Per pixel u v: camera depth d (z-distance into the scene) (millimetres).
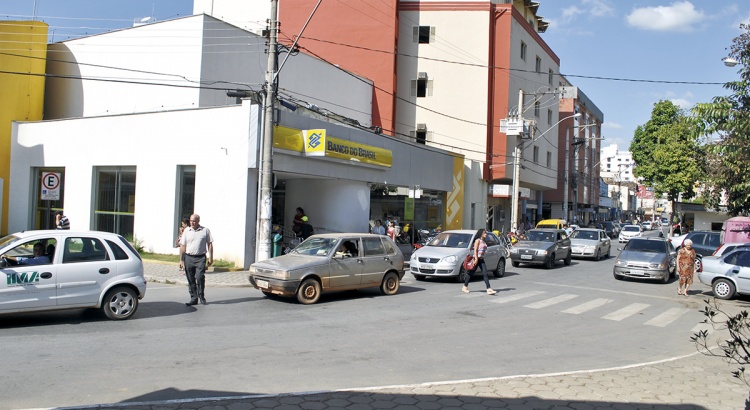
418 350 8336
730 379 7117
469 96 36312
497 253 19203
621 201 107250
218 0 36594
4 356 7234
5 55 24188
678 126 41469
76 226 22016
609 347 9188
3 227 23781
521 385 6434
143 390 5949
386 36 34625
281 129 18188
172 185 19562
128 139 20719
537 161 42531
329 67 29141
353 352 8062
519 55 38719
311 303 12594
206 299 12789
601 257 28797
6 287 8789
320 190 23031
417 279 18000
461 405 5625
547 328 10625
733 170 12695
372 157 23000
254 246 18156
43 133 23109
